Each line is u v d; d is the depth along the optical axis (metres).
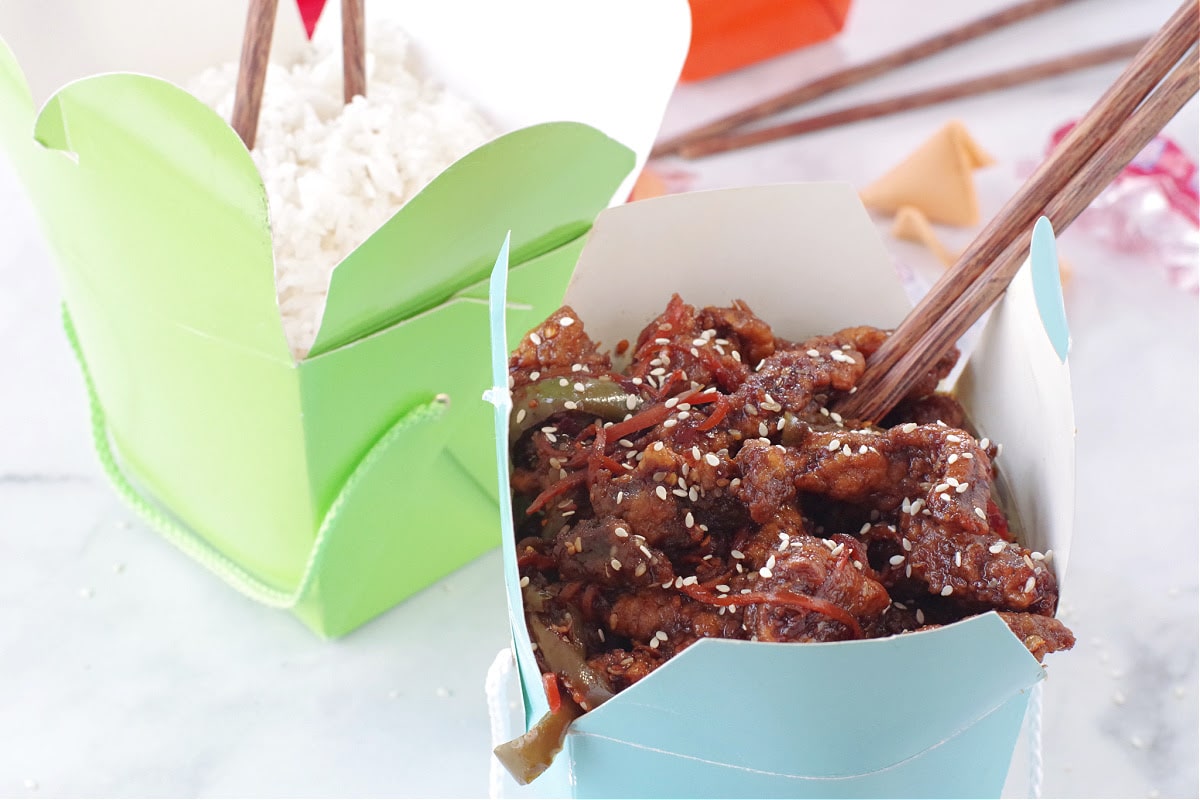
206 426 0.50
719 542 0.43
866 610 0.41
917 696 0.39
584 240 0.50
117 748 0.50
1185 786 0.49
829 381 0.45
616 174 0.49
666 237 0.47
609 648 0.43
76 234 0.48
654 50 0.52
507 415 0.40
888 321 0.49
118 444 0.57
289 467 0.49
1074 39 0.76
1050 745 0.50
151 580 0.54
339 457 0.49
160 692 0.51
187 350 0.48
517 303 0.50
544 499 0.43
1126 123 0.43
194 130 0.42
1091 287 0.64
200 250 0.45
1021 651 0.39
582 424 0.45
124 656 0.52
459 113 0.56
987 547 0.41
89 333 0.52
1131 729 0.50
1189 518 0.56
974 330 0.55
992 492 0.46
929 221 0.66
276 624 0.53
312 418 0.47
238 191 0.43
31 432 0.58
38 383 0.60
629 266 0.48
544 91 0.56
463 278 0.48
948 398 0.47
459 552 0.55
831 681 0.38
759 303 0.49
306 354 0.47
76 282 0.50
